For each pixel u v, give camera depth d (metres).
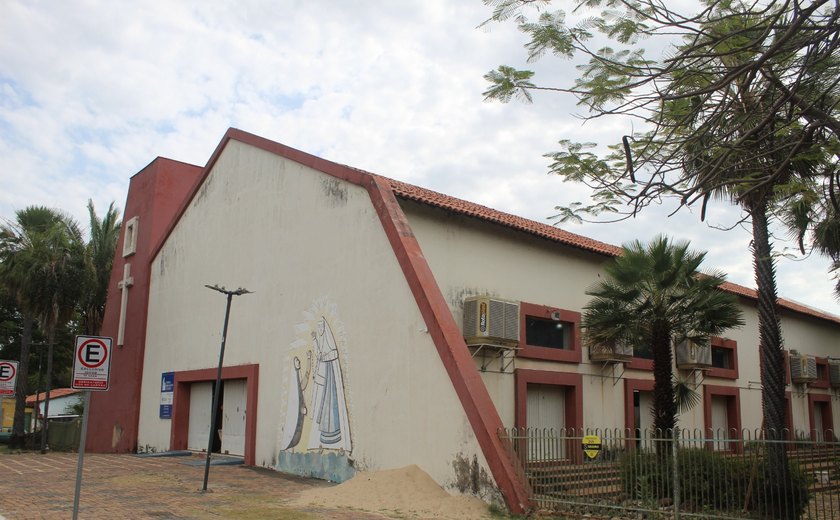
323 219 16.34
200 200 21.97
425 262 13.89
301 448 15.78
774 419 13.18
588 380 18.42
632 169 8.03
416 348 13.17
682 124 8.18
